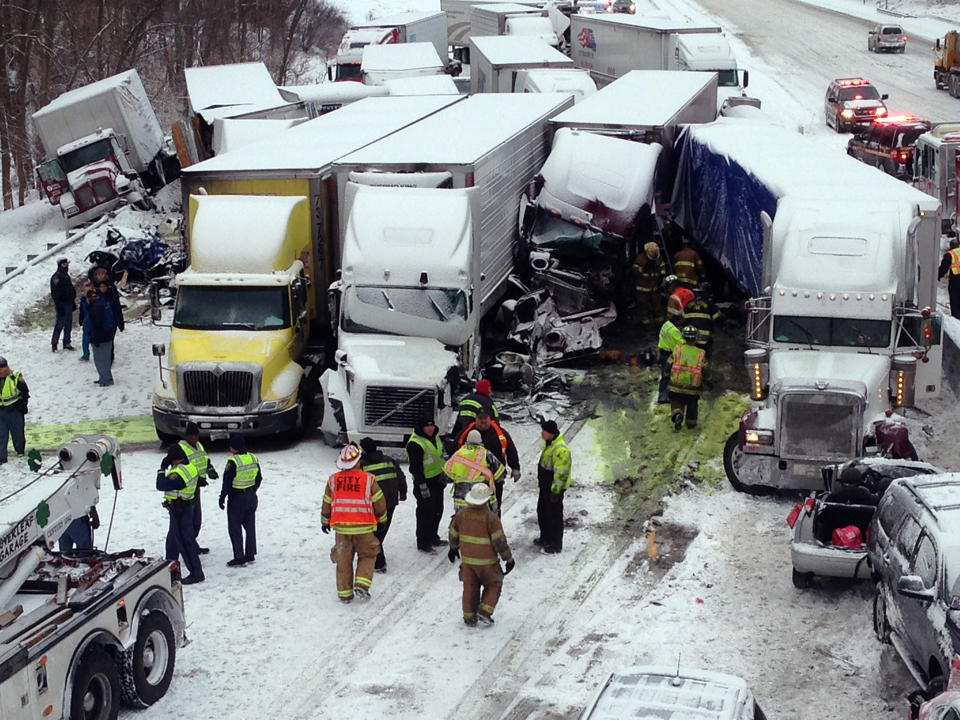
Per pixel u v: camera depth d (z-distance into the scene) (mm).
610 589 13938
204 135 36062
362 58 49562
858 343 17344
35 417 20984
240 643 12789
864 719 11070
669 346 19672
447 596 13891
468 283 19297
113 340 22391
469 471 13602
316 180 20938
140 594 11398
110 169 33062
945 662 10250
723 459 17141
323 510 13688
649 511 16109
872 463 14133
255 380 18766
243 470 14406
